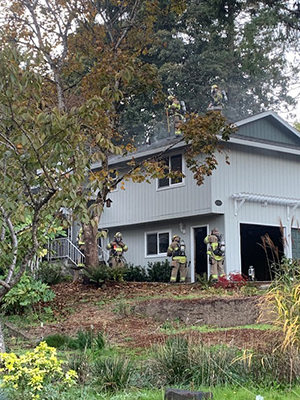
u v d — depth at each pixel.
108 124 17.34
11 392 5.88
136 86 20.20
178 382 7.57
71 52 20.16
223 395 6.79
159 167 18.52
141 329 12.57
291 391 6.90
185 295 15.45
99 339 10.42
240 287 15.81
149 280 22.98
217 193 21.08
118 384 7.49
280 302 8.06
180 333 11.20
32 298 14.26
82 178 8.63
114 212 25.91
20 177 8.66
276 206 22.92
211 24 31.66
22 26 19.98
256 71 26.98
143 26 22.08
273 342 7.82
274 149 22.62
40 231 9.32
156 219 23.39
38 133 8.62
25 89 8.95
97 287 18.16
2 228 9.24
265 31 25.78
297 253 23.41
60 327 13.03
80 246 22.12
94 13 20.09
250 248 27.77
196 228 22.56
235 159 21.89
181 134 23.19
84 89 18.11
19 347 11.00
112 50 19.33
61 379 6.90
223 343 9.00
